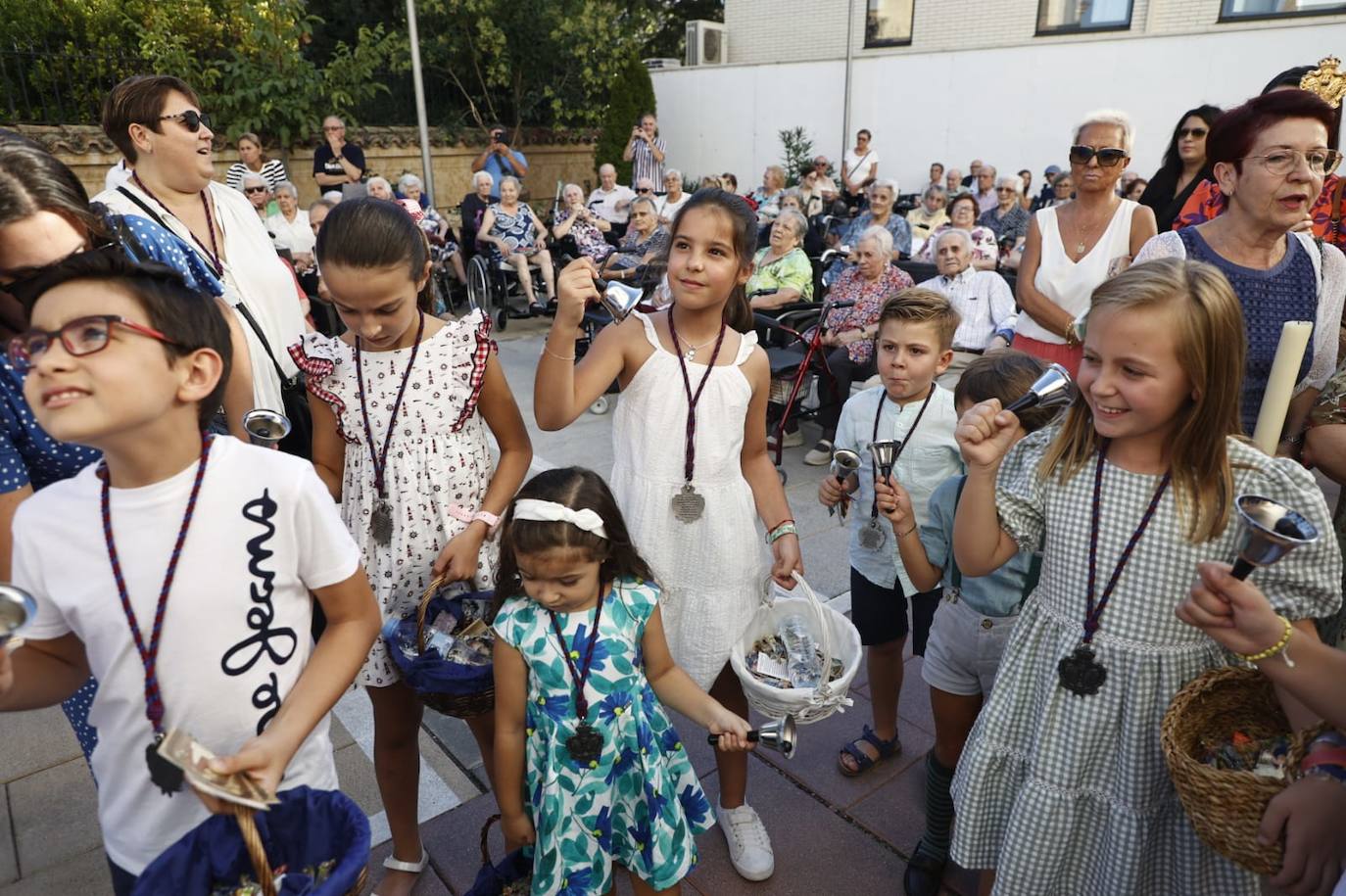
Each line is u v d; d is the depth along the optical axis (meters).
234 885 1.21
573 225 9.58
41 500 1.20
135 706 1.22
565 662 1.73
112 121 2.44
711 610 2.06
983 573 1.67
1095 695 1.55
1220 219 2.39
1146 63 11.19
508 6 13.94
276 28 10.93
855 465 2.20
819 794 2.52
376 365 1.87
